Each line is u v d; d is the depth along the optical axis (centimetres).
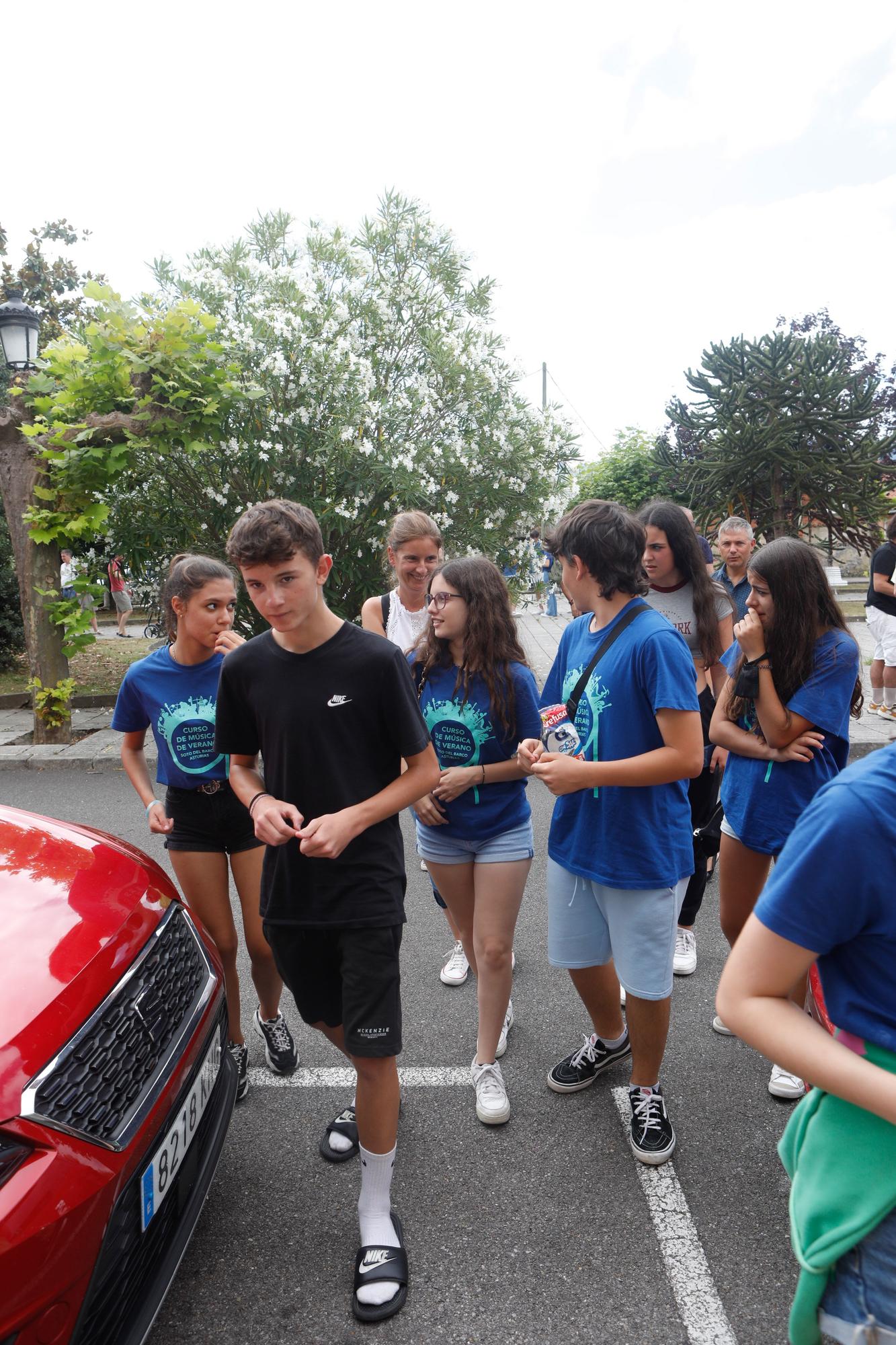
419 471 820
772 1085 273
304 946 211
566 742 236
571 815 247
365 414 813
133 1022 181
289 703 199
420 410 859
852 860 104
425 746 204
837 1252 109
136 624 1650
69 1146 152
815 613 252
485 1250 215
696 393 1240
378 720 202
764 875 279
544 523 916
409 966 371
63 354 704
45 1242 140
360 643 199
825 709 253
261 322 815
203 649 259
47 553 775
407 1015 330
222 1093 216
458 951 357
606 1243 216
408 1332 192
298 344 813
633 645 226
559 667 259
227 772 259
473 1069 274
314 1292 204
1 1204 138
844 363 1247
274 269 886
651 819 229
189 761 256
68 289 1816
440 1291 203
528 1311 197
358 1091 208
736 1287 202
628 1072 289
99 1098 163
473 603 264
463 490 873
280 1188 239
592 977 265
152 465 856
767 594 254
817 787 262
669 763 218
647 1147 242
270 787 209
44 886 203
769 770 266
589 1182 238
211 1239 221
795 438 1151
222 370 722
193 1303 202
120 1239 158
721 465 1166
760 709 257
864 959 111
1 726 888
